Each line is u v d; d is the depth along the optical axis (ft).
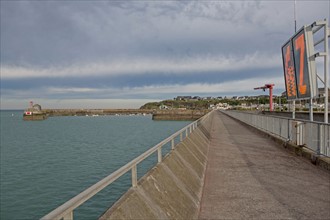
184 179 20.51
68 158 92.58
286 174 27.78
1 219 43.32
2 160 92.12
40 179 65.10
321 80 37.17
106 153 100.58
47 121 452.35
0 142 149.38
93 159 88.43
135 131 208.13
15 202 50.31
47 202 49.93
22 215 44.83
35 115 488.85
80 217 40.16
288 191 22.40
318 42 37.24
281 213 17.84
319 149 32.07
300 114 94.02
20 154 105.70
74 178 64.69
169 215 13.69
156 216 12.35
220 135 66.44
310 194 21.56
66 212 6.91
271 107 244.22
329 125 29.60
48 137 174.81
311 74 36.83
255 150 43.16
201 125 61.72
